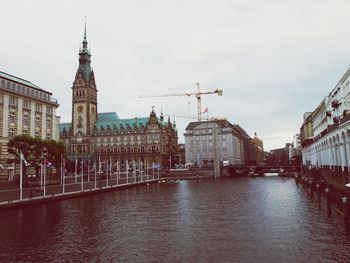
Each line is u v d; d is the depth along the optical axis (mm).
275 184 105188
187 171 160500
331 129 74188
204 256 26266
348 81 64062
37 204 55875
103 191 82000
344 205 34469
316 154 114438
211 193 79250
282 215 44094
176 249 28375
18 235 33875
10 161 77250
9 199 54656
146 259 25750
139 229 36688
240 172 176250
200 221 41125
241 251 27469
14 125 91250
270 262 24484
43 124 103688
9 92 89000
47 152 79250
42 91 104750
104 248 28938
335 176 55469
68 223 40344
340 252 26266
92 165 171875
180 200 65125
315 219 40000
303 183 88625
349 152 59781
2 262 25172
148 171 161000
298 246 28438
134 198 69625
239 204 57062
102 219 43188
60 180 92250
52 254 27188
